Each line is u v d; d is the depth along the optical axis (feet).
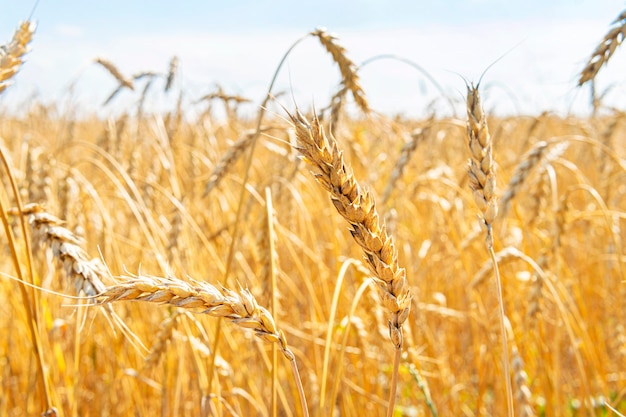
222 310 1.44
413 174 4.34
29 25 1.75
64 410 2.87
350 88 2.29
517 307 3.08
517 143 5.57
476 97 1.65
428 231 3.94
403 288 1.48
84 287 1.71
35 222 1.79
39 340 1.92
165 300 1.41
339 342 2.89
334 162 1.43
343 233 3.44
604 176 3.91
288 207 3.21
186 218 2.64
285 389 3.41
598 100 3.73
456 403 3.08
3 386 3.06
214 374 2.23
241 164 4.18
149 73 3.97
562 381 3.18
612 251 3.40
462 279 3.82
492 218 1.65
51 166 2.73
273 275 1.92
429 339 2.87
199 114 4.19
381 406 2.83
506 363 1.68
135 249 3.40
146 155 4.49
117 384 3.02
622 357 3.38
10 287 2.51
